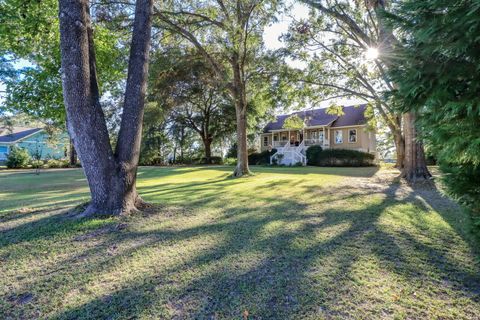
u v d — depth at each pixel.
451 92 2.02
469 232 2.57
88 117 4.23
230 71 13.66
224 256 2.94
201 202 5.75
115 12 9.46
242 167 12.67
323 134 24.59
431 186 7.90
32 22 5.40
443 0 1.86
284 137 28.08
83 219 4.05
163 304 2.10
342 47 12.27
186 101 18.27
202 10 11.06
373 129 17.03
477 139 1.84
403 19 2.15
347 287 2.29
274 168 19.20
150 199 6.12
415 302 2.07
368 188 7.77
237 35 10.85
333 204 5.47
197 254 2.99
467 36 1.84
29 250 3.10
